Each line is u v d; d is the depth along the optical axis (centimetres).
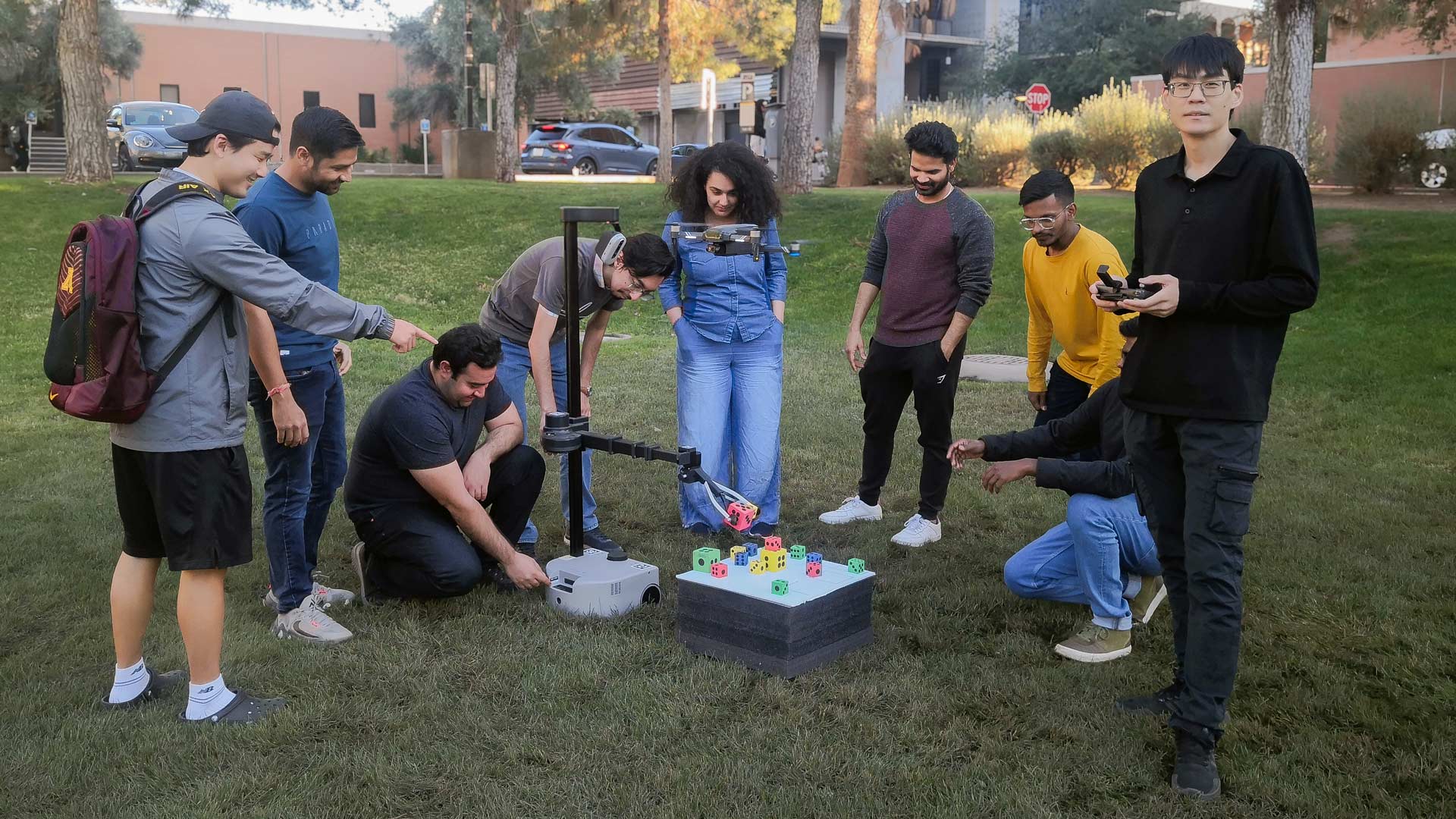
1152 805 262
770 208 452
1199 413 267
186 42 3572
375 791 265
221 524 287
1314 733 293
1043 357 447
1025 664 344
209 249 272
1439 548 440
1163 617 384
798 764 279
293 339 345
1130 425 292
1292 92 1212
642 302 1169
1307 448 602
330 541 461
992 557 449
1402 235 1030
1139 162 1600
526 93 3328
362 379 805
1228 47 260
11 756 275
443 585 384
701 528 478
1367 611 377
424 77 3909
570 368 392
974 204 452
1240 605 271
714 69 2086
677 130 3428
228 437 287
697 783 269
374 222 1385
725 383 467
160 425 277
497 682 325
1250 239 262
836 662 343
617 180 1991
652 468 580
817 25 1531
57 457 580
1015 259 1167
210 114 287
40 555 428
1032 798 263
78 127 1462
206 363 281
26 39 2819
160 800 260
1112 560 344
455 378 365
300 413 331
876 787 269
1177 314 270
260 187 340
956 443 359
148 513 292
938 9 3225
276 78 3722
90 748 282
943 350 452
